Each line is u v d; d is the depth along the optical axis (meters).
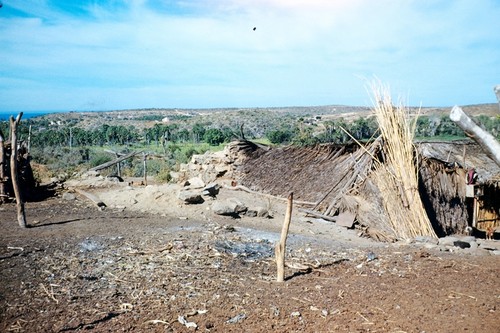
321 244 9.41
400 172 11.84
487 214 13.75
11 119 9.13
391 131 12.34
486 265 7.70
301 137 38.03
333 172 14.44
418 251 8.70
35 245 7.78
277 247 6.50
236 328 4.77
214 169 18.23
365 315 5.16
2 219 10.23
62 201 13.24
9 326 4.66
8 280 5.98
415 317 5.09
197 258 7.49
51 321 4.81
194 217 11.59
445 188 13.03
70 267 6.70
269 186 15.94
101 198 13.34
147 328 4.71
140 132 90.00
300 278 6.69
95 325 4.75
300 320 5.00
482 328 4.75
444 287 6.29
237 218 11.95
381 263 7.72
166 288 5.99
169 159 33.94
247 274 6.81
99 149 47.56
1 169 12.81
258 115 107.62
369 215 11.83
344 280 6.62
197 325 4.82
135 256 7.43
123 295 5.68
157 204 12.62
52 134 59.44
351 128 36.34
